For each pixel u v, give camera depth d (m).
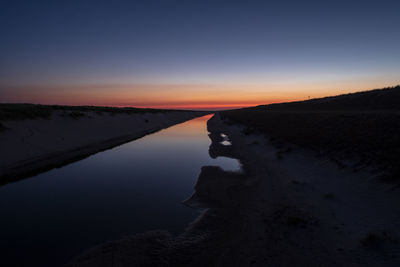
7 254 5.18
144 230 6.31
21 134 15.39
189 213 7.42
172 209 7.73
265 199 8.19
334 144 11.91
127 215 7.27
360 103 31.94
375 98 30.77
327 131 14.56
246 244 5.51
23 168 12.46
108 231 6.24
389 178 7.21
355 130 12.77
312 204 7.30
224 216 7.11
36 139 15.98
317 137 14.12
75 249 5.36
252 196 8.61
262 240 5.62
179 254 5.20
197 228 6.39
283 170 11.36
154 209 7.73
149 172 12.46
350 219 6.04
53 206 7.98
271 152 15.08
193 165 14.00
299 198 7.91
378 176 7.65
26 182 10.66
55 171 12.65
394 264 4.16
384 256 4.42
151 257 5.07
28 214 7.32
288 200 7.86
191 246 5.52
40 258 5.03
